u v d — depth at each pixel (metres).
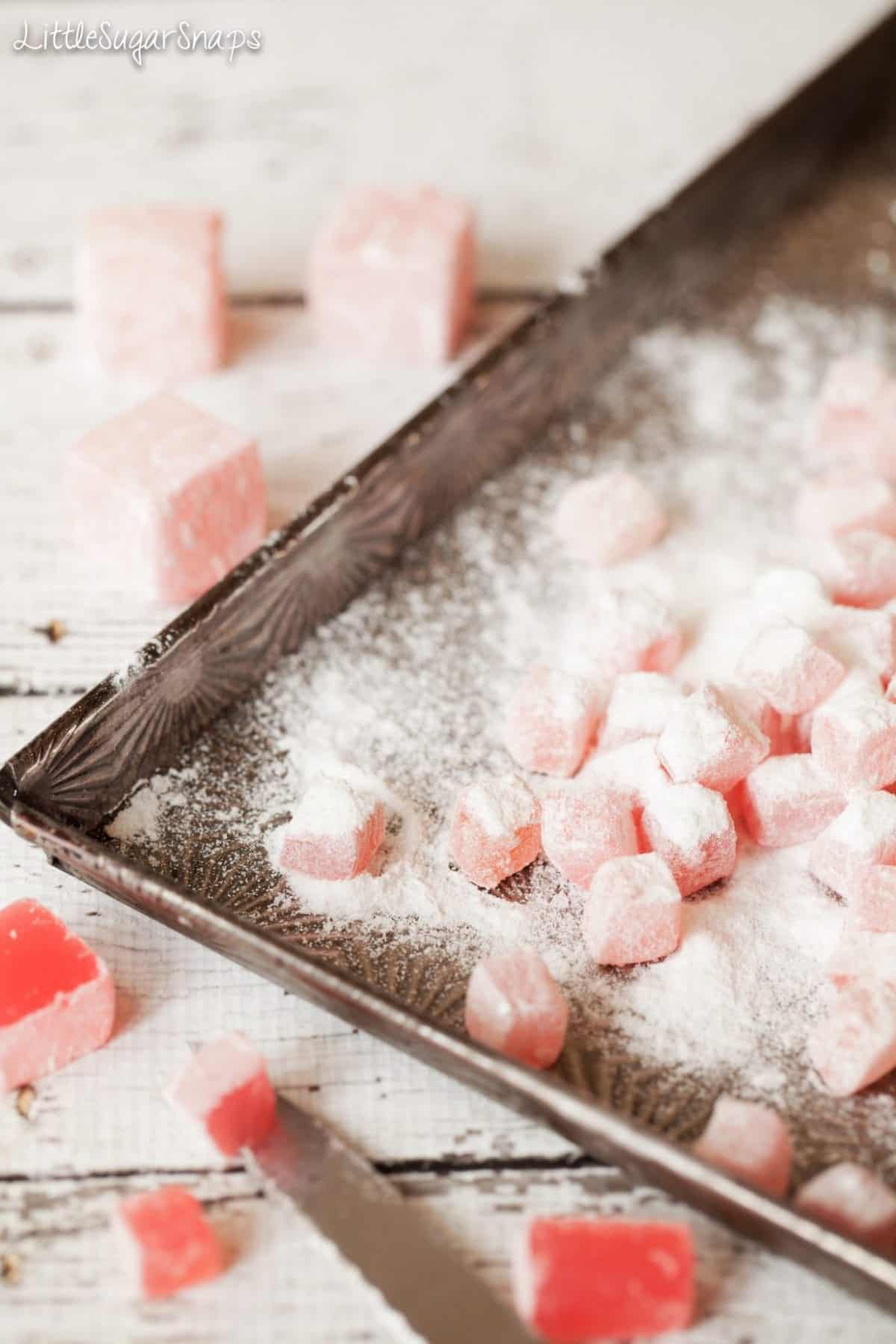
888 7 0.58
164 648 0.39
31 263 0.51
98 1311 0.34
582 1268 0.33
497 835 0.38
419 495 0.44
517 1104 0.35
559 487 0.46
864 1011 0.36
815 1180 0.34
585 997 0.37
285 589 0.41
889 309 0.50
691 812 0.38
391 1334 0.34
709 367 0.48
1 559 0.44
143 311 0.47
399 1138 0.36
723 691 0.39
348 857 0.38
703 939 0.38
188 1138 0.36
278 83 0.56
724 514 0.45
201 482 0.42
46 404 0.47
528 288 0.51
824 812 0.39
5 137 0.54
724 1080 0.36
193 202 0.53
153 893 0.36
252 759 0.40
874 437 0.46
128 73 0.56
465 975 0.37
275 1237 0.35
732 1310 0.34
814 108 0.53
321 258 0.48
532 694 0.40
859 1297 0.34
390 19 0.58
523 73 0.57
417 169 0.54
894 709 0.39
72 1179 0.35
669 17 0.59
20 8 0.57
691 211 0.49
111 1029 0.37
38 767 0.38
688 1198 0.34
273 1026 0.37
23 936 0.36
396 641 0.42
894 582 0.42
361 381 0.48
